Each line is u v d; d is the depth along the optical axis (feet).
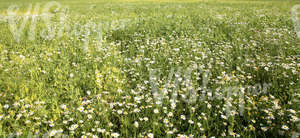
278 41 19.21
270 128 8.89
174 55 16.66
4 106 9.70
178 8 47.60
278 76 13.21
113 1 69.05
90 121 9.22
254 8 47.03
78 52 17.67
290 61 15.29
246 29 24.64
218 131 9.01
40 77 12.99
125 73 14.15
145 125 9.23
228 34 23.20
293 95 10.48
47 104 10.36
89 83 12.63
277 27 25.49
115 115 9.94
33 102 10.39
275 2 64.64
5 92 11.31
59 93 11.42
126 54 17.49
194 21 29.55
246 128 8.65
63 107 9.60
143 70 14.62
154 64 15.37
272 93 11.64
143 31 24.03
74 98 10.78
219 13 38.93
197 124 8.96
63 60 15.61
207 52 17.43
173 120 9.52
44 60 15.47
